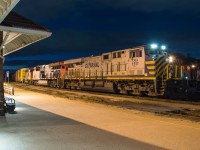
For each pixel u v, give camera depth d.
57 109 15.00
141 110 15.56
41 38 11.16
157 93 22.67
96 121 11.07
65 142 7.64
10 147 7.07
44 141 7.73
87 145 7.34
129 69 25.86
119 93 29.97
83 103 18.50
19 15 11.12
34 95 26.20
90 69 33.88
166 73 23.00
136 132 8.99
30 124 10.34
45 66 52.12
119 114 13.05
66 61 41.75
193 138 8.16
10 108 13.67
